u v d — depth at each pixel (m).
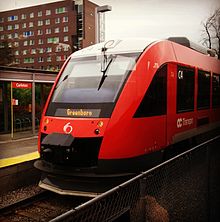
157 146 6.57
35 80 11.85
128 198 2.62
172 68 7.17
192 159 4.05
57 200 6.51
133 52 6.63
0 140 11.09
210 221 4.80
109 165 5.76
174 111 7.24
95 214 2.27
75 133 5.90
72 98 6.45
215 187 5.29
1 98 12.73
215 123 10.56
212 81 10.19
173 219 3.42
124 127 5.87
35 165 6.32
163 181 3.20
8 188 6.81
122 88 6.12
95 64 6.84
